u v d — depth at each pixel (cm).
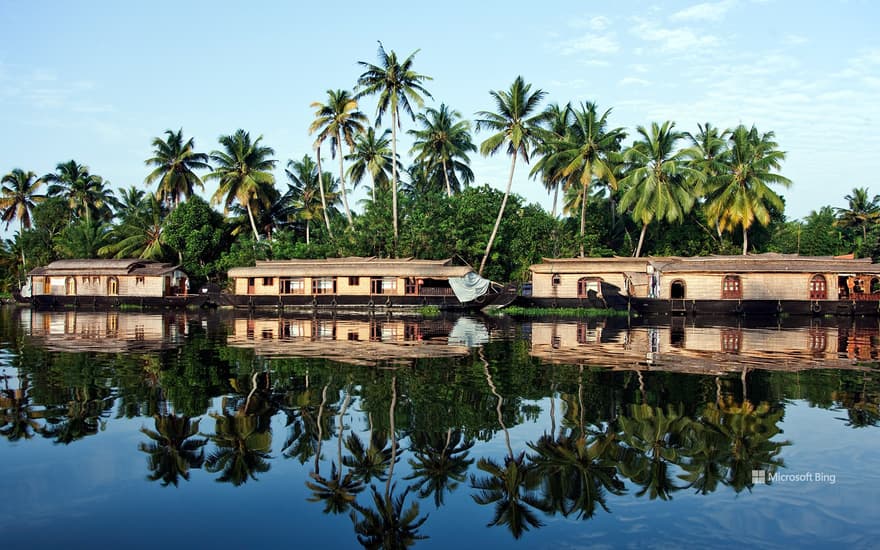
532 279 3884
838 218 5981
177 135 4847
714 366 1465
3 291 6112
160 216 5112
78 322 2966
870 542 573
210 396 1145
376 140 5084
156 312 3878
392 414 1019
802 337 2184
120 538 582
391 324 2797
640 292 3697
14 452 824
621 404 1076
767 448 841
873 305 3334
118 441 874
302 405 1077
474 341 2027
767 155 4097
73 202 5475
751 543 573
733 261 3594
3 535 586
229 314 3644
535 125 3881
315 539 585
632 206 4853
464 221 4269
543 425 955
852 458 800
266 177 4516
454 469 779
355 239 4372
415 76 3962
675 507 659
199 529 603
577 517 638
